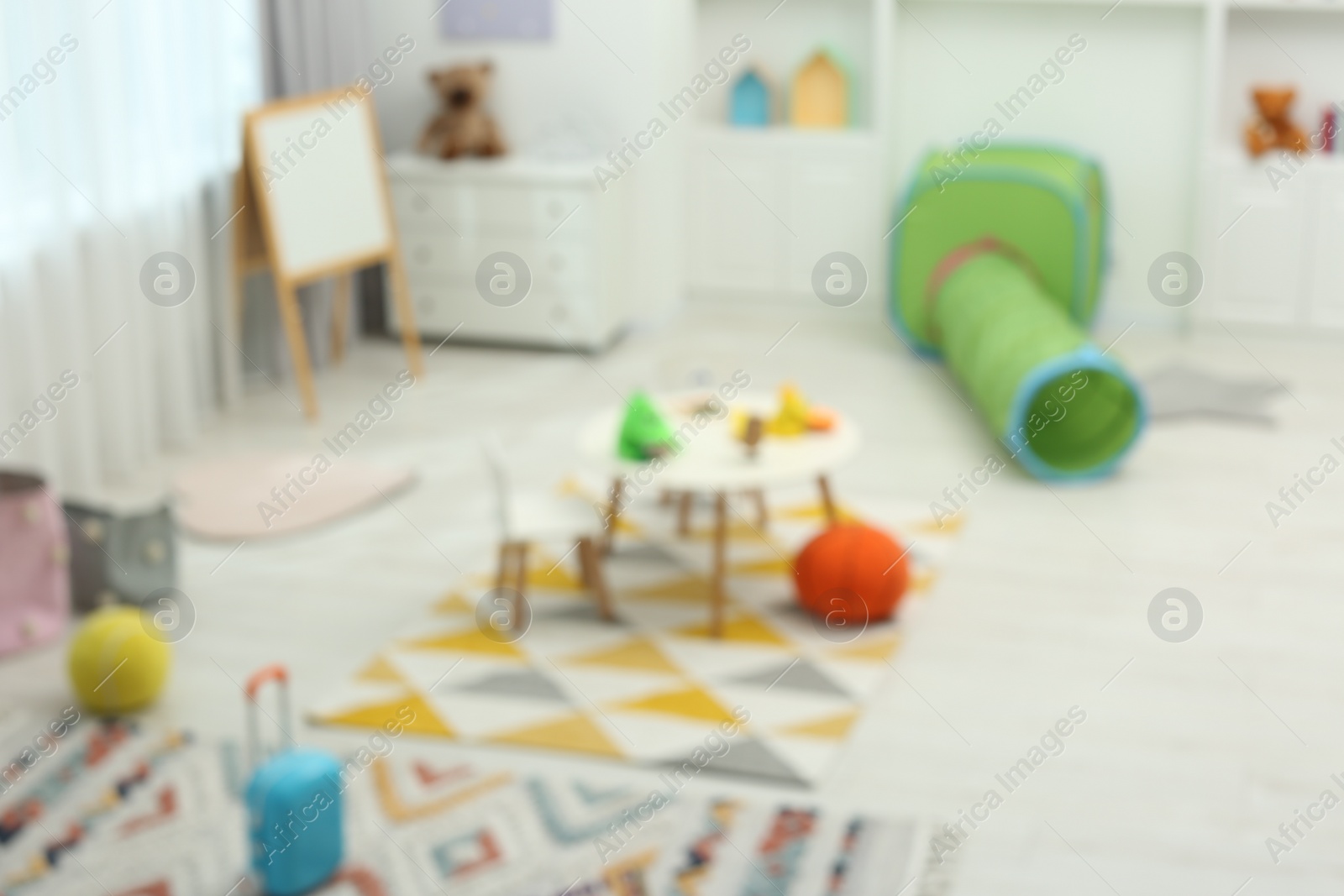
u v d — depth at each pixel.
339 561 4.37
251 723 3.04
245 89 5.62
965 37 6.49
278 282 5.48
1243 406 5.53
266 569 4.32
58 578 3.93
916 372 6.05
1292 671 3.65
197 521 4.63
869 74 6.68
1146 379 5.84
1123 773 3.23
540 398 5.74
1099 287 6.32
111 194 4.86
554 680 3.66
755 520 4.62
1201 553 4.32
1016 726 3.41
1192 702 3.51
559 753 3.34
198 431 5.42
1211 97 6.10
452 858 2.95
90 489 4.75
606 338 6.34
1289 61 6.21
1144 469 4.98
